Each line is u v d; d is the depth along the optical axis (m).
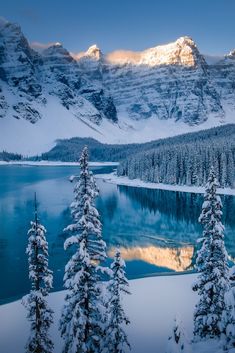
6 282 45.81
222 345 18.16
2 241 63.91
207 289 24.45
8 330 31.42
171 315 33.88
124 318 22.50
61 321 22.08
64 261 53.91
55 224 77.00
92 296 22.25
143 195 123.38
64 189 130.25
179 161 140.88
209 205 25.27
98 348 21.94
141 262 54.81
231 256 57.47
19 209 92.31
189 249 62.16
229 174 124.44
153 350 28.36
